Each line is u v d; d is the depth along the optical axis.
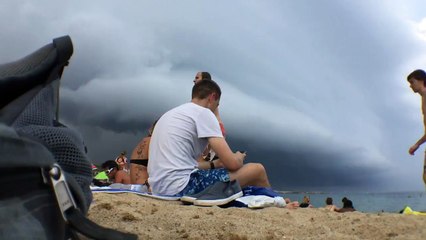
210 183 4.20
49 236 1.08
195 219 3.19
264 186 4.55
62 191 1.08
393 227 2.96
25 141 1.09
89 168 1.34
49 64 1.34
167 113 4.64
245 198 4.08
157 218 3.21
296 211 3.77
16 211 1.04
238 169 4.39
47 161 1.11
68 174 1.19
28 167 1.09
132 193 4.27
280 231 2.97
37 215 1.07
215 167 4.80
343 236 2.81
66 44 1.39
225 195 4.05
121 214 3.27
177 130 4.41
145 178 5.68
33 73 1.29
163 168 4.38
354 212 3.79
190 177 4.30
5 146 1.05
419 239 2.68
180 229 2.96
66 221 1.07
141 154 5.75
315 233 2.96
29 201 1.08
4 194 1.05
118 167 9.48
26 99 1.24
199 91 4.64
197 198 3.97
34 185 1.11
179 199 4.23
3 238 1.00
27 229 1.04
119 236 1.03
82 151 1.32
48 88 1.33
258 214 3.49
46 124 1.24
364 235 2.87
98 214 3.26
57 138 1.23
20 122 1.16
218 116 5.68
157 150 4.48
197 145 4.45
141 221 3.13
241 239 2.76
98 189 4.30
